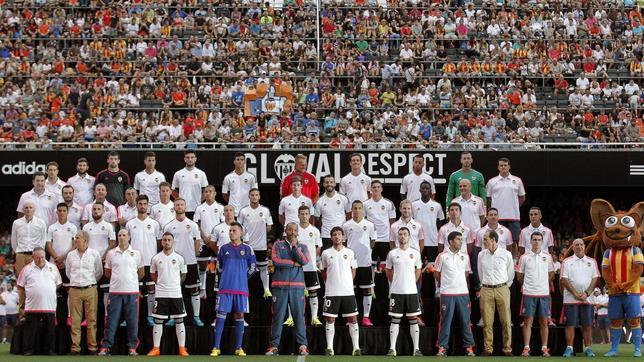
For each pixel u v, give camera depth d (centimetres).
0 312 4356
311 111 5550
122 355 3055
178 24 6303
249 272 3027
